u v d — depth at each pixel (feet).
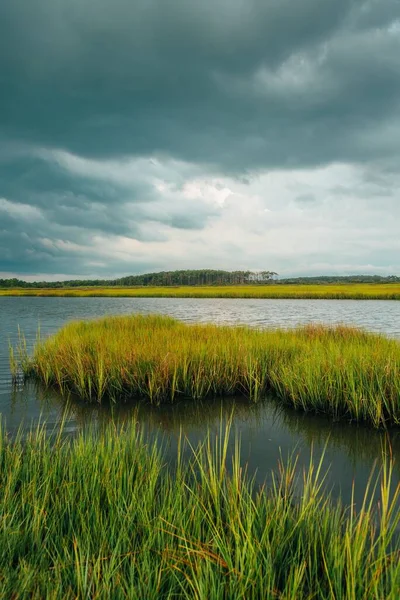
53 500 13.47
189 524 11.92
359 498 16.14
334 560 10.21
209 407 30.53
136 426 25.82
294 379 31.94
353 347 38.58
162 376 32.58
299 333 53.67
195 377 33.40
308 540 11.49
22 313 128.16
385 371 28.73
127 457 16.62
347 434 24.86
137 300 232.73
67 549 10.78
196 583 8.98
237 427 26.02
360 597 9.00
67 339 45.34
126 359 34.73
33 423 25.81
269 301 204.03
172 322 66.95
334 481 18.02
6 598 9.01
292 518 12.35
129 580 9.81
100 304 188.65
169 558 10.37
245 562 10.05
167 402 31.65
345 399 28.09
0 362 46.68
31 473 15.29
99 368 32.73
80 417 27.53
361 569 9.56
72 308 155.84
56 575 9.75
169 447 21.86
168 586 9.91
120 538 11.05
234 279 616.39
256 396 32.35
